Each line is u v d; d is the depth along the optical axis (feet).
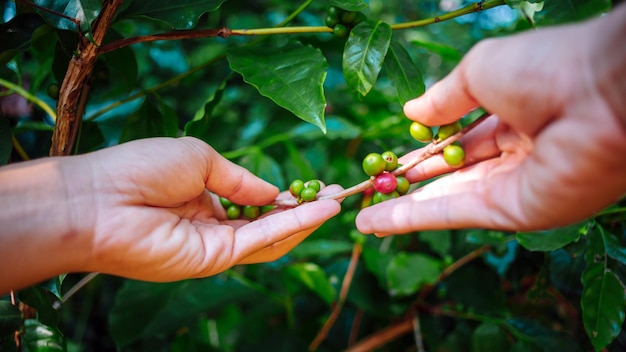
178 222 0.99
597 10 1.05
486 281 1.44
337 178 1.83
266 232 1.01
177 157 0.97
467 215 0.87
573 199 0.73
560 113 0.70
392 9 2.39
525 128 0.77
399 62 1.06
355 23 1.08
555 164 0.71
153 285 1.43
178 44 2.02
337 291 1.57
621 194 0.73
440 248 1.47
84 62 0.95
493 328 1.32
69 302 1.84
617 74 0.63
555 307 1.57
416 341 1.53
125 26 1.64
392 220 0.94
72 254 0.88
